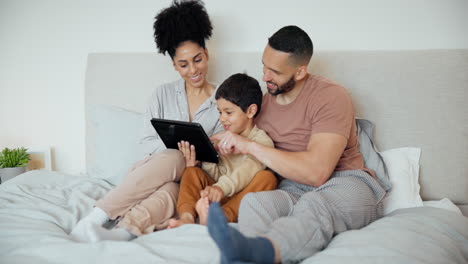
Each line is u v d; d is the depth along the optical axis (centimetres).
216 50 197
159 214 124
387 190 145
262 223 106
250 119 149
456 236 112
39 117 217
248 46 196
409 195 146
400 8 184
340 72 173
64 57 212
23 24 211
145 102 190
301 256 98
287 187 135
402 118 168
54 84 214
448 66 166
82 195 146
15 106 217
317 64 175
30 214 124
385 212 142
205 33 159
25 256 97
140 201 128
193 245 100
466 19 180
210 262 94
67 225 122
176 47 153
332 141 126
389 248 96
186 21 152
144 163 136
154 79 191
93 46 210
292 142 143
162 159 133
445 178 164
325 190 121
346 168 136
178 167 136
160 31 157
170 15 153
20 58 213
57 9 209
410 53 170
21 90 215
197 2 162
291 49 130
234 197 129
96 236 105
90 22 209
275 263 91
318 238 103
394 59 170
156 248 99
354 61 173
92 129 190
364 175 131
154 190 131
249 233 102
